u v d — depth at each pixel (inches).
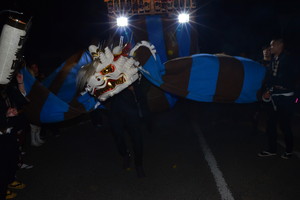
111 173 172.6
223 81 158.1
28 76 155.3
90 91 141.9
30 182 164.7
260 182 149.6
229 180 153.8
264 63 201.9
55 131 254.4
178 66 155.2
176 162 183.8
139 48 149.1
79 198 144.2
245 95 163.6
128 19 212.4
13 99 126.9
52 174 174.7
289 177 153.4
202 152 198.5
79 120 248.5
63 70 178.4
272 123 178.5
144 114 171.5
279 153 187.9
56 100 154.3
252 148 201.3
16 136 121.8
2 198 119.6
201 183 152.4
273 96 168.6
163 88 151.9
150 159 191.6
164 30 204.7
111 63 136.6
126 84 138.8
